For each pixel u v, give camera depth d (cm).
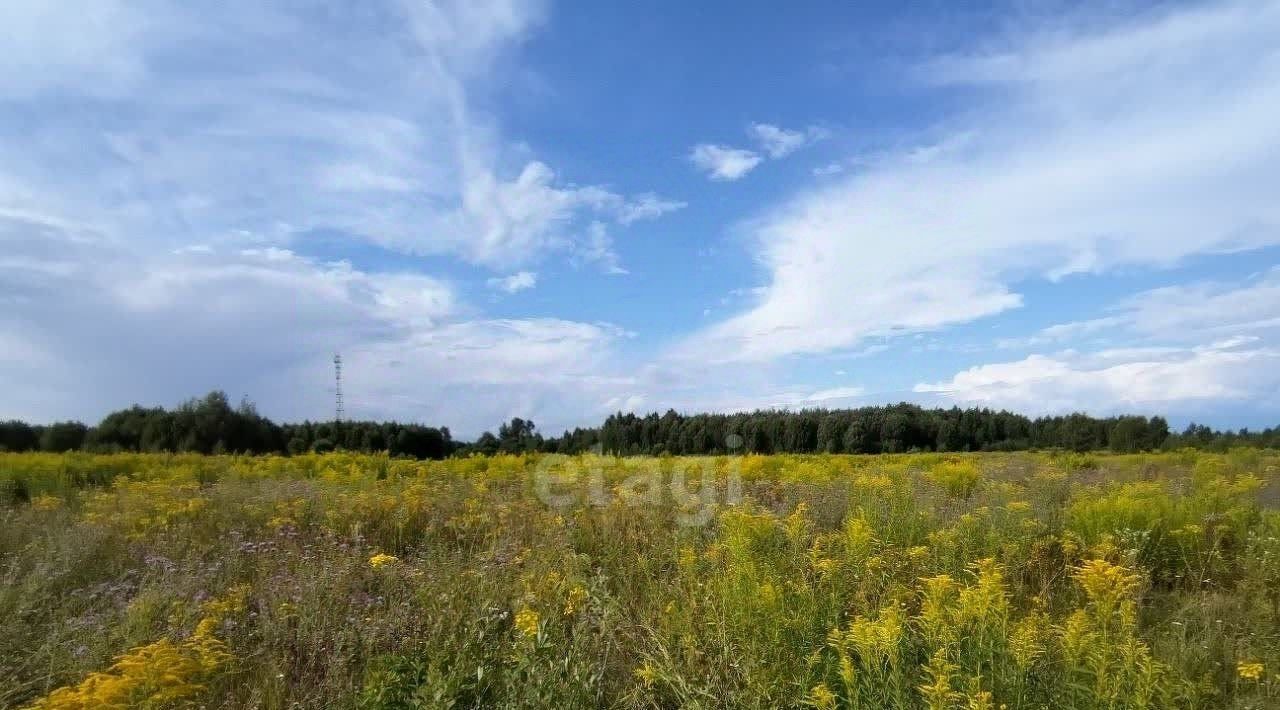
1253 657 413
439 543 727
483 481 1291
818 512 825
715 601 449
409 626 494
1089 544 650
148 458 1914
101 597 585
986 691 303
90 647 460
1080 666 340
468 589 540
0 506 1071
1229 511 731
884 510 731
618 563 637
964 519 650
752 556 507
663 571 605
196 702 375
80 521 886
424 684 359
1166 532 638
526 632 382
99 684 317
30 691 424
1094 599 434
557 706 346
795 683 356
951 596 388
